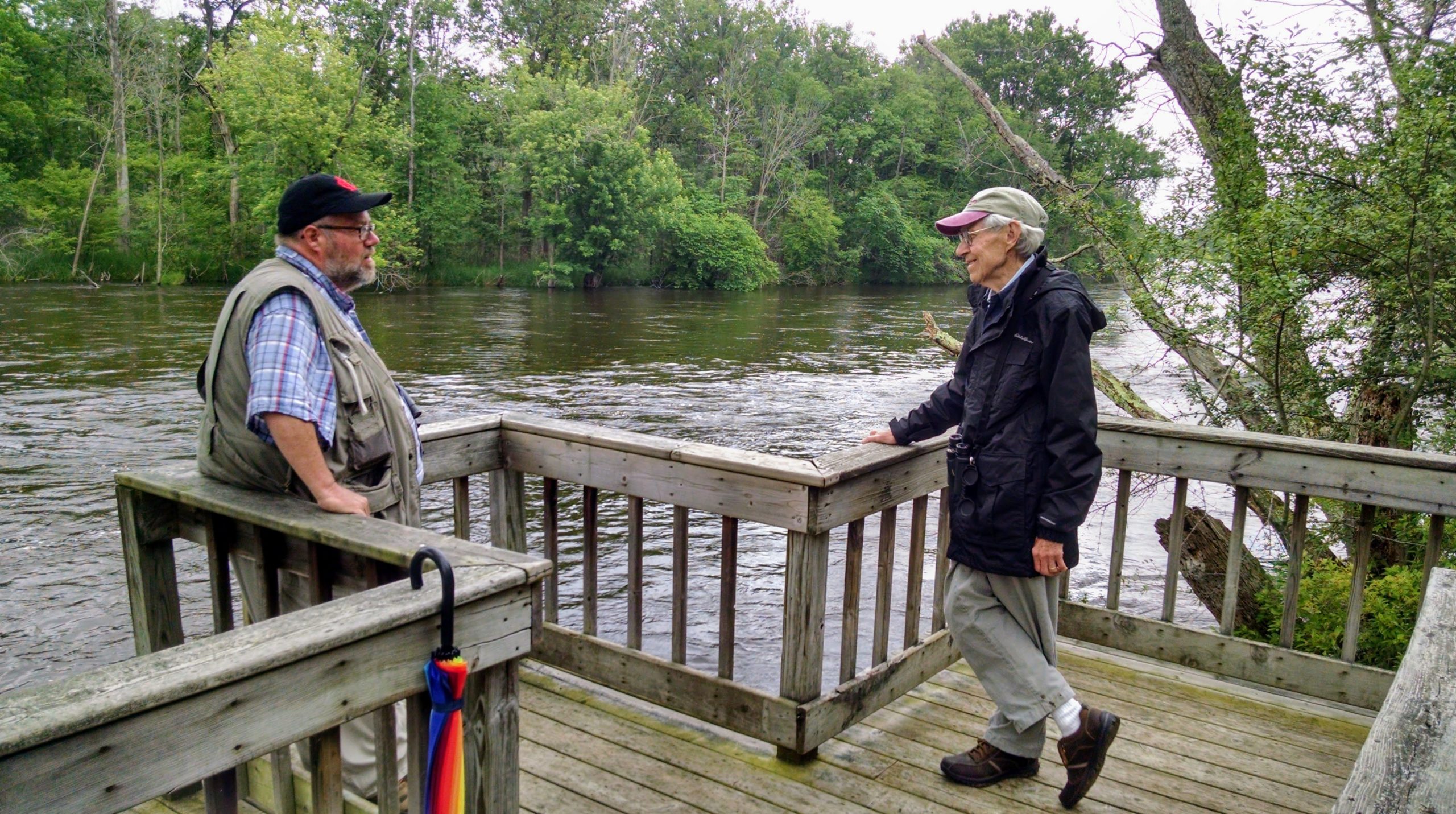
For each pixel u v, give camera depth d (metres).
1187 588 7.35
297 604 2.18
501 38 53.44
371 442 2.13
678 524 2.85
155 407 13.18
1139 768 2.76
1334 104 5.90
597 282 43.22
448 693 1.51
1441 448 5.63
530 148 40.81
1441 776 1.27
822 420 13.57
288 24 35.50
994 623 2.49
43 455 10.55
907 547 8.15
